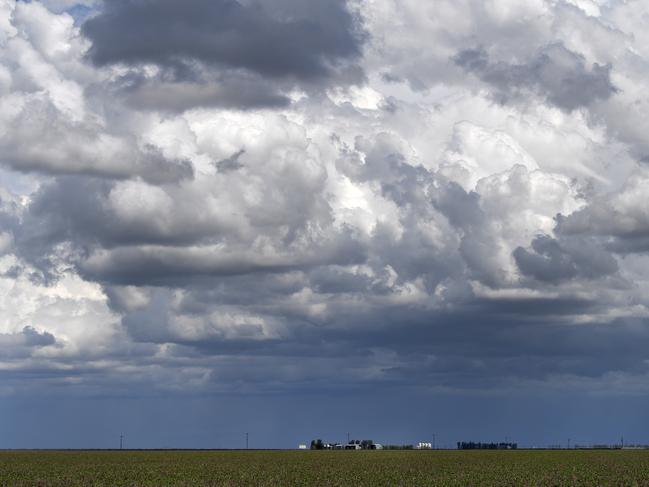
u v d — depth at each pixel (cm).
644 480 12019
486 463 17950
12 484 11100
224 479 12200
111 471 14500
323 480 11938
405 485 11188
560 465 16788
